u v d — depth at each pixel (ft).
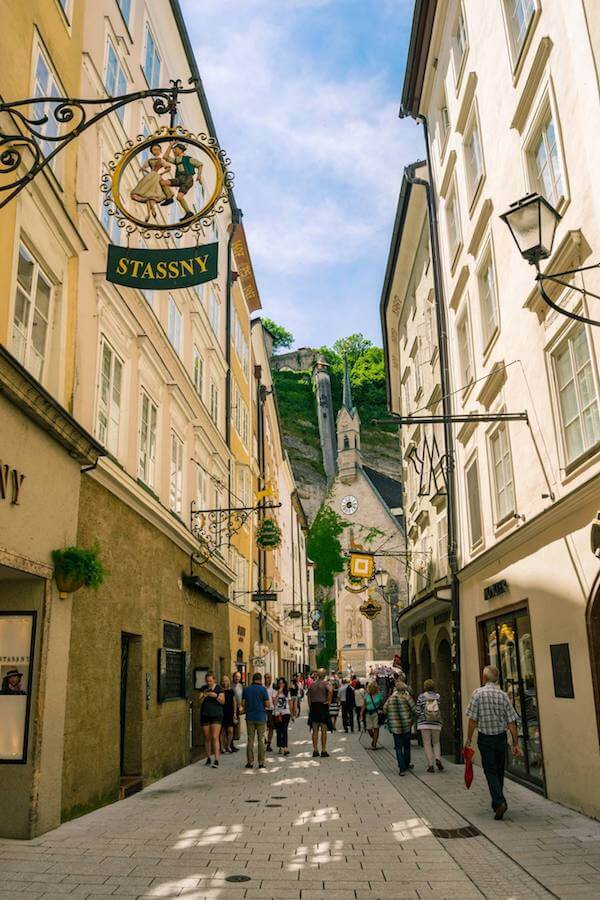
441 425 61.05
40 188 27.94
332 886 18.98
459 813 28.84
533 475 34.81
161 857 21.88
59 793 26.63
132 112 44.19
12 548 23.89
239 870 20.48
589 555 26.94
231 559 78.54
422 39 60.18
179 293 56.44
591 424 28.27
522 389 36.47
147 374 44.98
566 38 29.60
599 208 26.18
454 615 51.08
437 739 43.55
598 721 26.13
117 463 34.91
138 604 38.52
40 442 26.40
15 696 25.48
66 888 18.44
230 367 82.58
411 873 20.22
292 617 134.82
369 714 58.49
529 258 21.21
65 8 33.30
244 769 45.14
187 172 23.26
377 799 33.09
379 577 88.89
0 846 23.04
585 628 27.32
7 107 18.89
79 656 29.40
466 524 50.29
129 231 22.77
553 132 32.40
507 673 39.14
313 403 428.97
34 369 28.66
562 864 20.56
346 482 326.65
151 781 38.75
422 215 68.80
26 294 27.58
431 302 66.44
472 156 49.26
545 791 31.76
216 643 64.39
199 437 61.05
